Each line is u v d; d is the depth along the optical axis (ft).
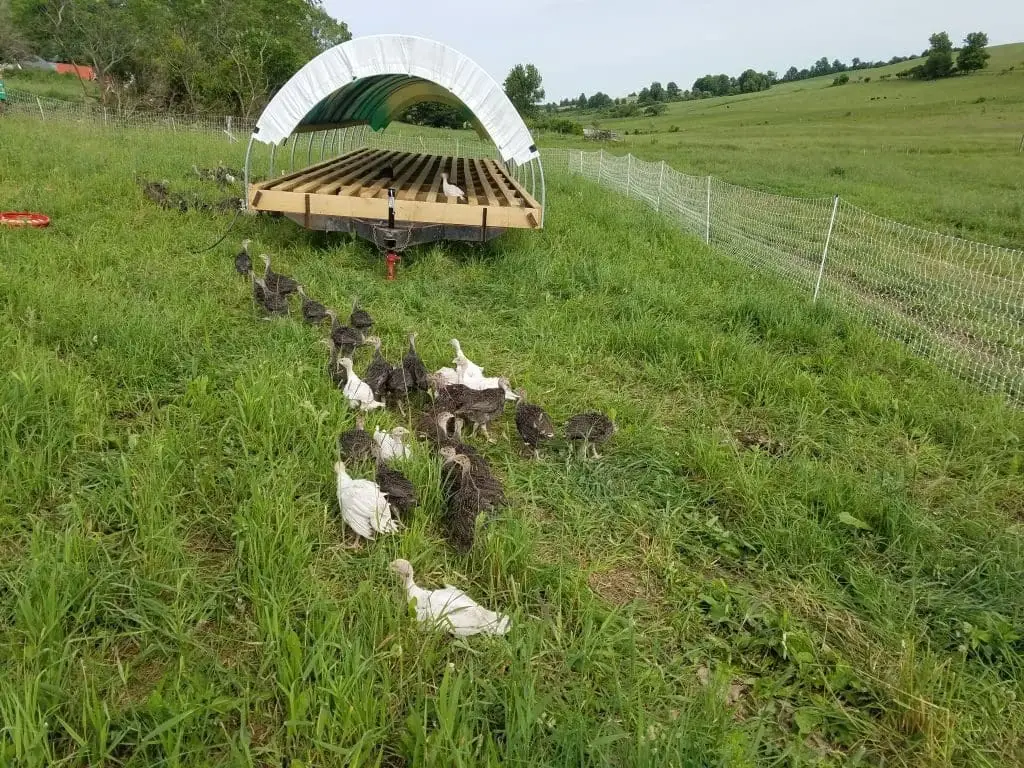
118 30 123.65
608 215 48.98
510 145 35.22
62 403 17.52
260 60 130.11
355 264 33.71
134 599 12.00
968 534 16.08
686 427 20.57
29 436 15.61
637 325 26.50
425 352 23.90
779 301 30.14
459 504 14.64
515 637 11.48
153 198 41.37
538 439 17.85
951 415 21.33
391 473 15.17
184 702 9.79
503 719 10.39
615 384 23.17
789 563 14.74
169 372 20.29
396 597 12.19
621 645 12.17
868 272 39.96
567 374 23.27
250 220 39.60
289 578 12.53
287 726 9.75
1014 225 56.85
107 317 22.17
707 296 31.30
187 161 58.90
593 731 10.05
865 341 26.91
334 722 9.68
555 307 29.30
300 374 20.17
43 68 193.57
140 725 9.73
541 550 14.73
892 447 19.97
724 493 17.07
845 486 16.97
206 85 128.77
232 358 21.89
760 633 12.84
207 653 11.20
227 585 12.67
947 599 13.87
